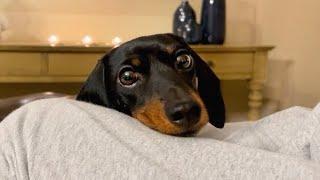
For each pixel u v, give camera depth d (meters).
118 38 2.64
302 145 0.63
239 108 2.86
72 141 0.58
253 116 2.38
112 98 0.78
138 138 0.58
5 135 0.63
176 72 0.77
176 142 0.57
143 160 0.54
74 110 0.64
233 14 2.81
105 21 2.63
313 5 2.83
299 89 2.90
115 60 0.77
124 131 0.60
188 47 0.84
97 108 0.67
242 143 0.67
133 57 0.75
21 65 2.09
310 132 0.63
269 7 2.85
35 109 0.66
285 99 2.90
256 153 0.54
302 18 2.85
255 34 2.85
